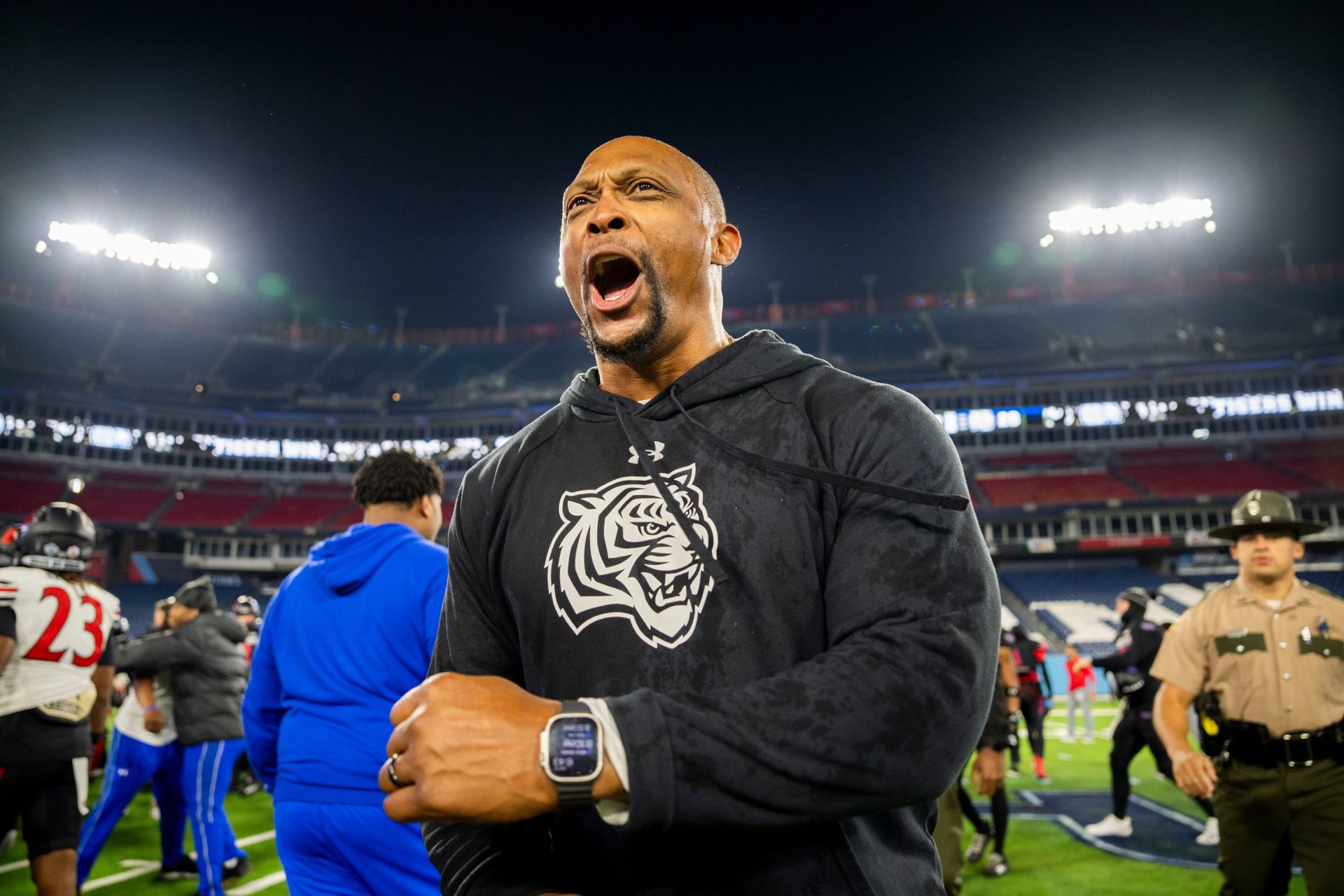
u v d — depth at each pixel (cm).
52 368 3822
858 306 4338
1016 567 3534
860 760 77
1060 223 4022
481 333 4516
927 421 104
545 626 103
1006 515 3516
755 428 108
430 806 77
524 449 122
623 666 96
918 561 90
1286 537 344
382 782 84
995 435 3950
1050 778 970
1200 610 363
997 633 91
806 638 96
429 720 80
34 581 359
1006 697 602
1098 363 3878
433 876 243
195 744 500
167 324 4088
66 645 363
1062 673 2333
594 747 75
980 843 589
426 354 4469
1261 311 3947
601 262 122
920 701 80
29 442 3650
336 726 246
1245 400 3778
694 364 123
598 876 99
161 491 3894
